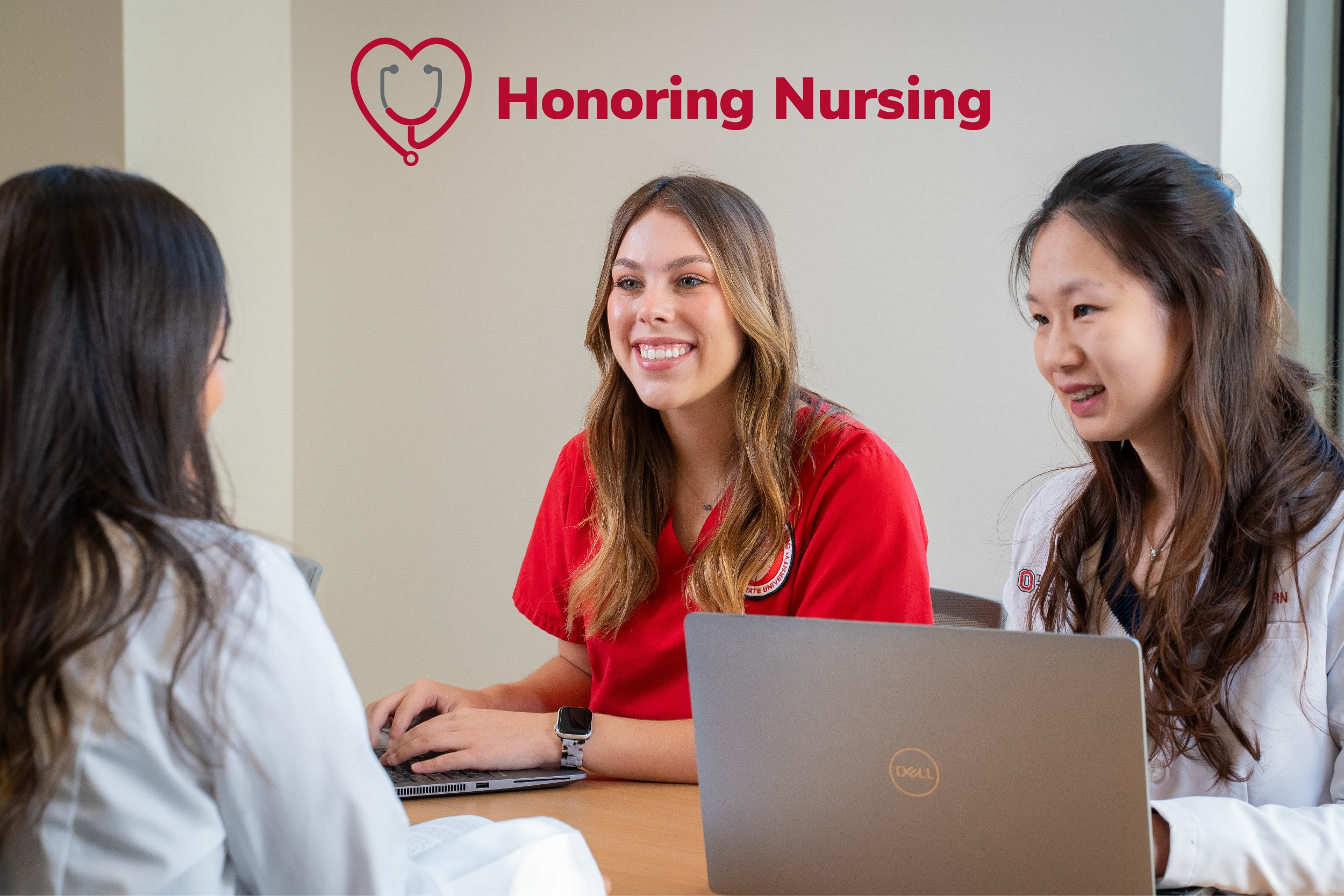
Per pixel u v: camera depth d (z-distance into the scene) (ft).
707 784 3.30
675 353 5.07
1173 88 8.02
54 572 2.29
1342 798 3.74
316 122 11.28
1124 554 4.50
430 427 10.98
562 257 10.36
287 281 11.44
